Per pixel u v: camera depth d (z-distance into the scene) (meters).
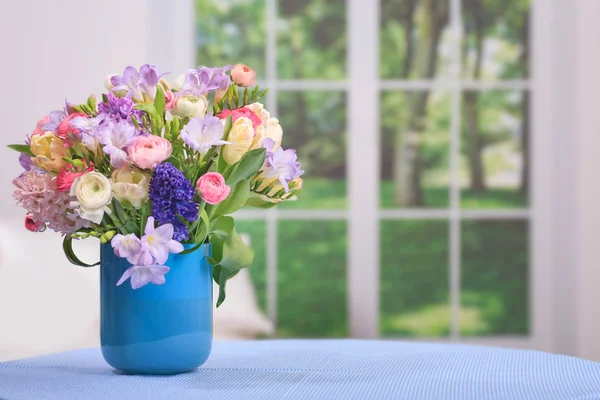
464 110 4.28
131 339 1.40
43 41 3.74
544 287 4.21
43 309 2.73
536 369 1.46
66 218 1.36
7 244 2.81
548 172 4.22
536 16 4.23
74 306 2.76
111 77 1.43
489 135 4.27
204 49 4.20
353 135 4.23
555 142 4.21
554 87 4.22
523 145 4.25
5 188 3.62
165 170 1.30
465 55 4.27
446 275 4.25
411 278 4.24
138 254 1.29
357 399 1.20
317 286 4.22
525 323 4.23
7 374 1.46
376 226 4.24
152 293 1.40
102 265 1.44
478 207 4.27
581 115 4.11
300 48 4.25
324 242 4.23
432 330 4.24
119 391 1.27
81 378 1.40
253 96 1.50
